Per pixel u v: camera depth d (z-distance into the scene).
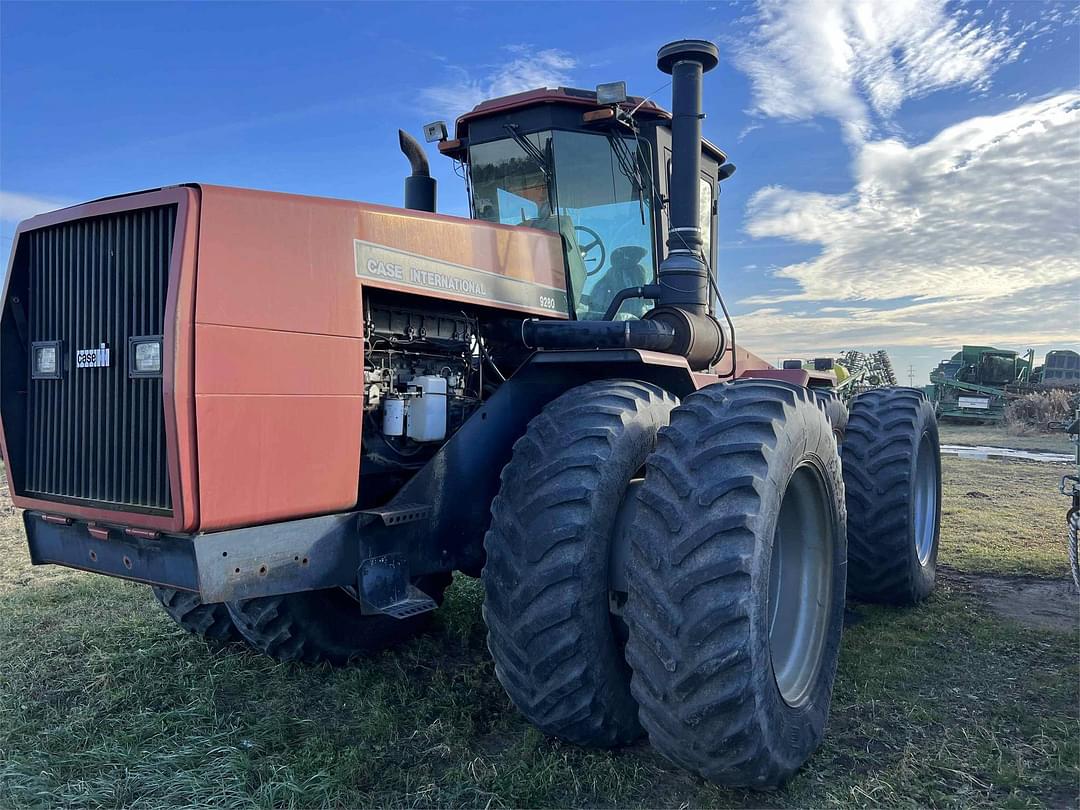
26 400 2.76
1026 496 8.70
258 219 2.39
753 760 2.36
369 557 2.66
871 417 4.85
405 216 2.89
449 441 2.98
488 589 2.72
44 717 3.10
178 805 2.45
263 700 3.31
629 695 2.79
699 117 3.63
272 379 2.37
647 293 3.72
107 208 2.41
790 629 3.04
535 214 3.91
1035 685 3.41
